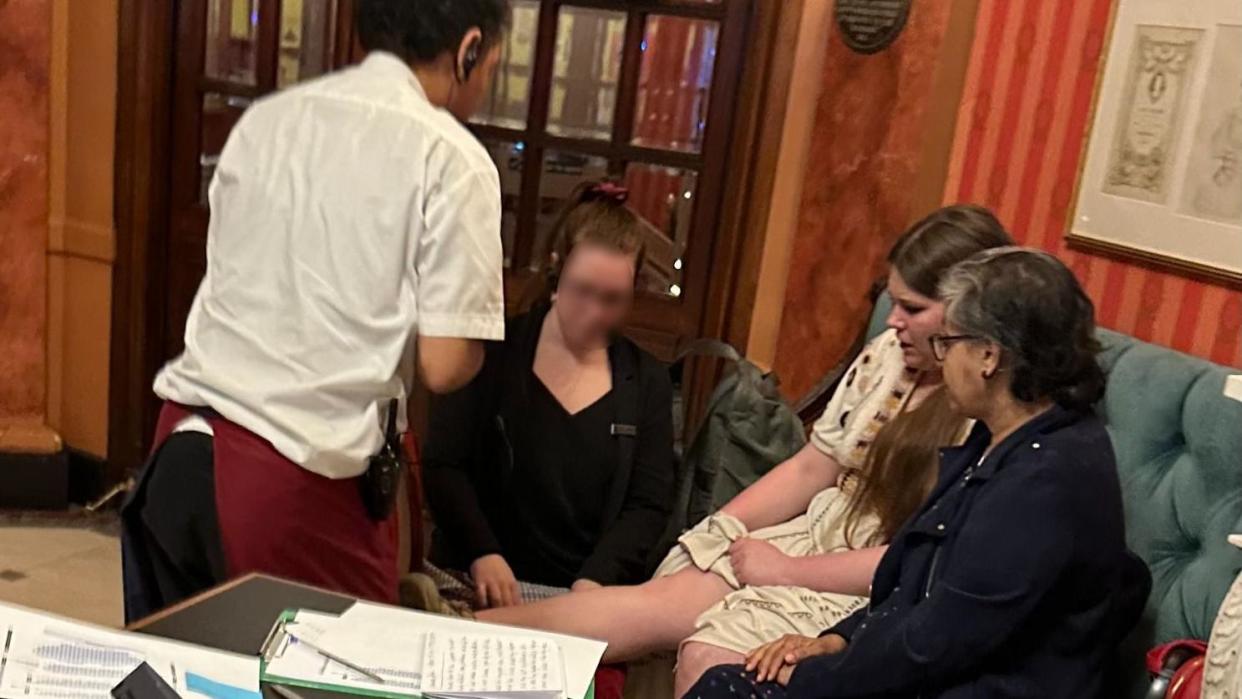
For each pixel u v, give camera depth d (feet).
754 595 6.08
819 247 8.63
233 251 5.16
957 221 5.96
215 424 5.10
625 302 6.70
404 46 5.23
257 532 5.02
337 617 4.11
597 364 6.93
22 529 10.02
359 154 4.97
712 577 6.45
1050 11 7.29
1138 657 5.48
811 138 8.57
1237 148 6.18
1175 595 5.43
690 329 9.32
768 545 6.43
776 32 8.41
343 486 5.21
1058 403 4.81
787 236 8.82
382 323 5.03
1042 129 7.39
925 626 4.69
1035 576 4.53
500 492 6.87
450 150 5.01
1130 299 6.92
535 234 9.53
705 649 5.81
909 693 4.91
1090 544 4.63
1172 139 6.56
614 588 6.33
